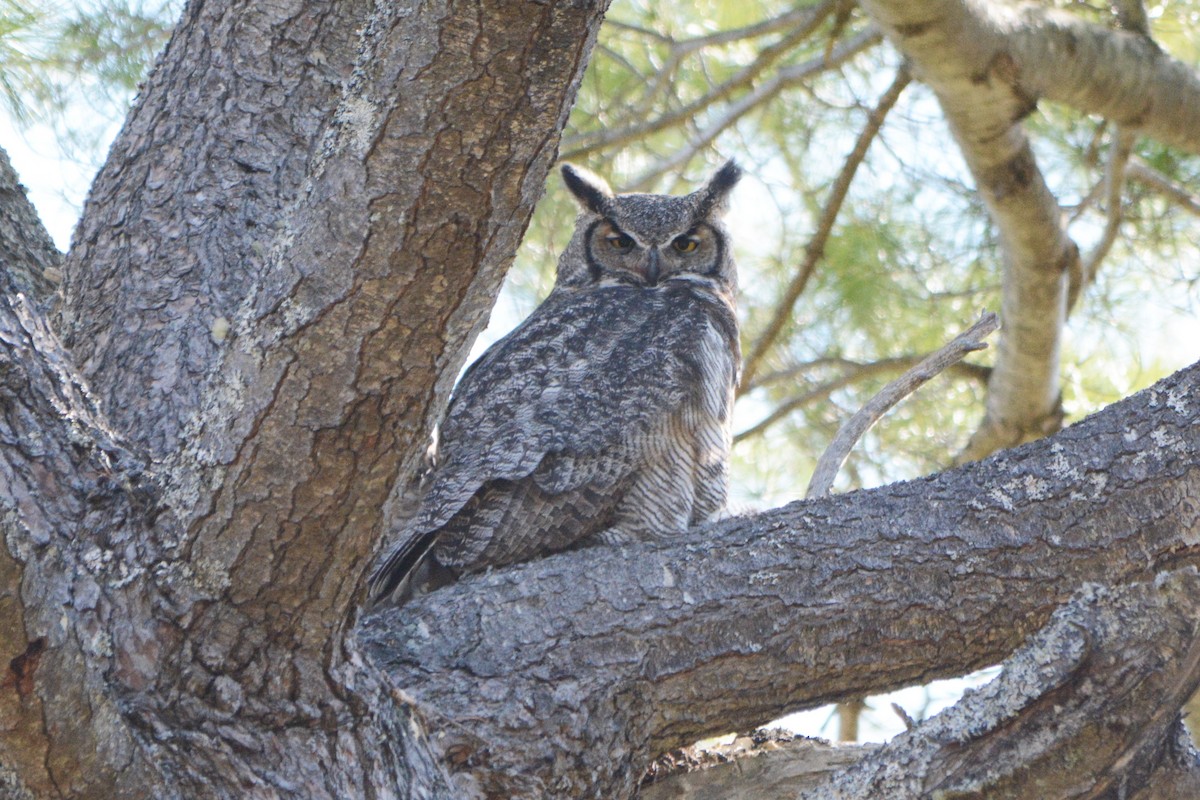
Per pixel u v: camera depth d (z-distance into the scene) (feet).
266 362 16.94
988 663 23.08
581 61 15.21
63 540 17.88
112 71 35.35
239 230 26.99
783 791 25.53
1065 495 23.03
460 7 14.70
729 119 39.88
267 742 18.12
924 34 29.12
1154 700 17.01
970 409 44.04
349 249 16.17
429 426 17.44
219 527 17.74
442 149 15.46
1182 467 22.80
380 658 21.57
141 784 15.97
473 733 20.48
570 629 22.20
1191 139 32.96
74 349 25.70
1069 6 37.32
